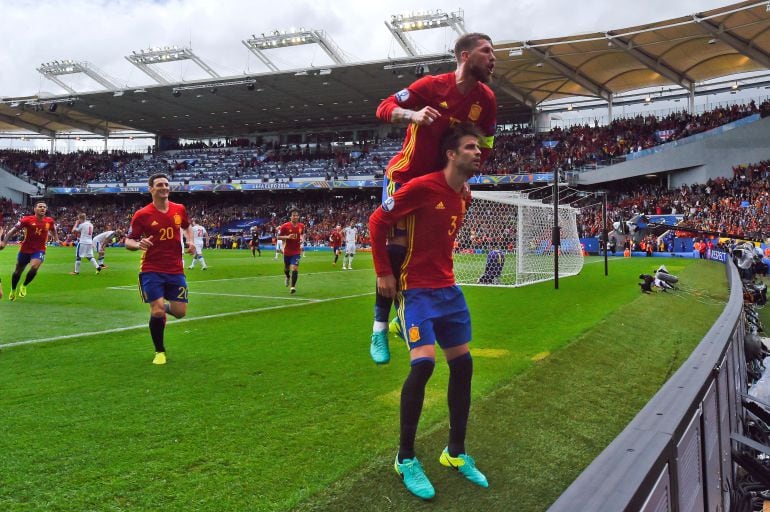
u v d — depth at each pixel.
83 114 54.03
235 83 40.06
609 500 1.17
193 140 62.09
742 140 33.00
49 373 4.66
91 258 16.45
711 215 29.84
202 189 48.44
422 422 3.49
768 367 6.23
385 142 49.97
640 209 33.38
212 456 2.92
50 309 8.77
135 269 18.47
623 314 8.12
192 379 4.49
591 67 37.69
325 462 2.85
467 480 2.75
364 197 49.59
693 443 1.83
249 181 47.03
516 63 36.19
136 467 2.77
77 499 2.43
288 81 40.00
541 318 7.77
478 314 8.22
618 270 18.12
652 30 30.41
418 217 2.69
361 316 8.09
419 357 2.63
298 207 49.16
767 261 19.25
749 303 11.36
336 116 50.25
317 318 7.90
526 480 2.81
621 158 38.25
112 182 50.75
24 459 2.86
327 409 3.73
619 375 5.12
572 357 5.39
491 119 3.24
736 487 3.22
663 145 35.91
